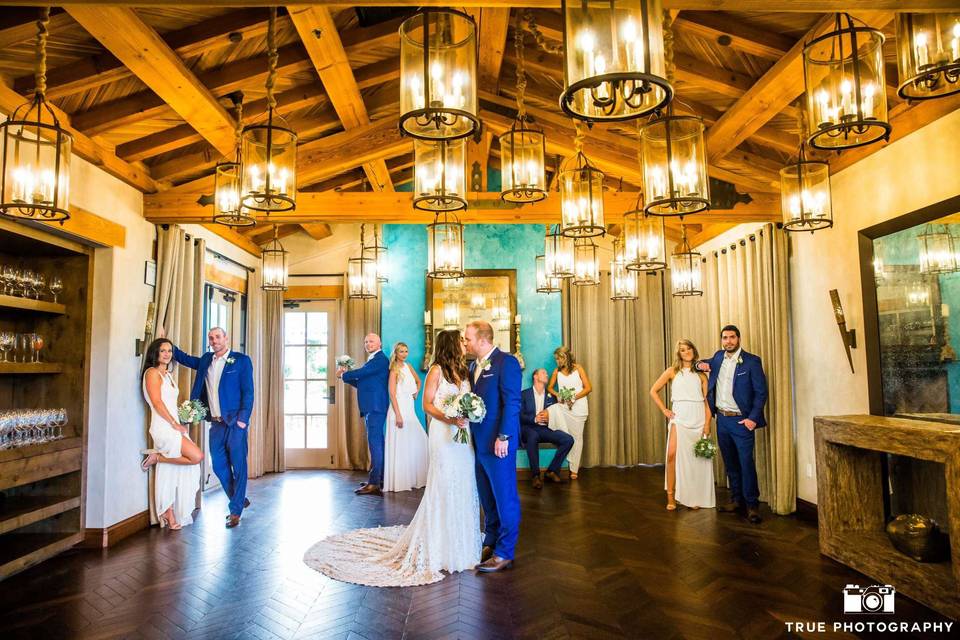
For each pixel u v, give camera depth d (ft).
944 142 11.59
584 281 18.40
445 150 10.05
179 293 17.42
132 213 15.66
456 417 12.03
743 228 19.63
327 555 13.09
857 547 11.98
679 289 19.15
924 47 7.45
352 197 16.71
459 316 24.77
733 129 14.32
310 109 16.47
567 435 21.80
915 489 12.39
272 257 21.91
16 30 10.07
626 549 13.50
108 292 14.66
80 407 14.21
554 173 22.26
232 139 14.49
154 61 10.88
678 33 12.79
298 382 25.99
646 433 25.50
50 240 13.25
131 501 15.24
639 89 5.70
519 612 10.09
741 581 11.45
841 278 14.99
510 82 17.40
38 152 9.01
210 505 18.43
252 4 7.20
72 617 9.99
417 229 25.52
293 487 21.25
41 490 14.01
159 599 10.74
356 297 23.18
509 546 12.33
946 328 11.31
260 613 10.11
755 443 18.74
